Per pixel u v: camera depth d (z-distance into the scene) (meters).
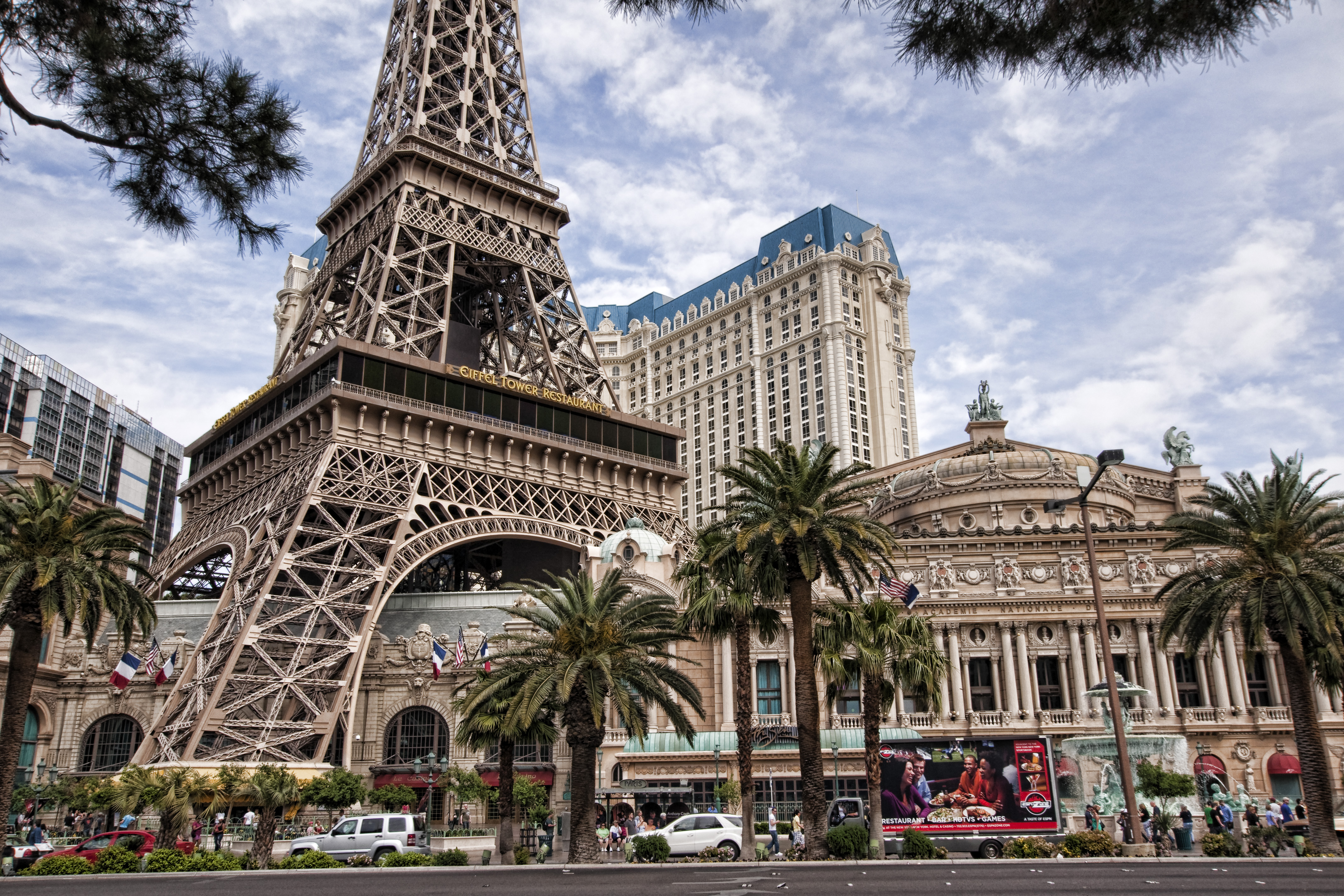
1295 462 55.44
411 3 123.75
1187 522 56.00
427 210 108.69
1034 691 83.44
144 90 16.80
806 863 45.47
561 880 38.75
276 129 17.73
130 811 54.97
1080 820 59.84
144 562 103.06
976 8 13.53
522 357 120.75
